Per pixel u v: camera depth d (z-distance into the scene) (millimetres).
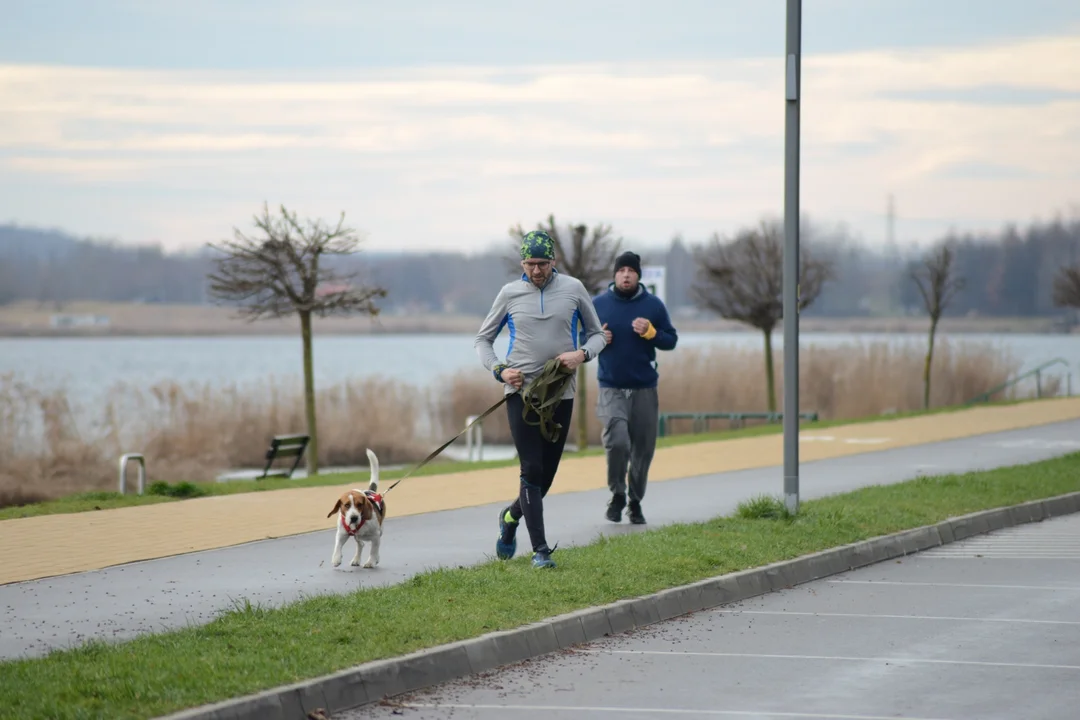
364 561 41875
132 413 112625
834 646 31922
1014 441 88875
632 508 50438
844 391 134375
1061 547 48500
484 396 131125
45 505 56219
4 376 98625
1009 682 28234
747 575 38906
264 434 111375
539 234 39500
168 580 38688
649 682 28359
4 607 34531
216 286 82250
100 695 24000
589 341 40250
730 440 93562
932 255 137875
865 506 52219
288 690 24938
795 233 48125
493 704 26531
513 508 40625
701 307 126125
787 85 47375
